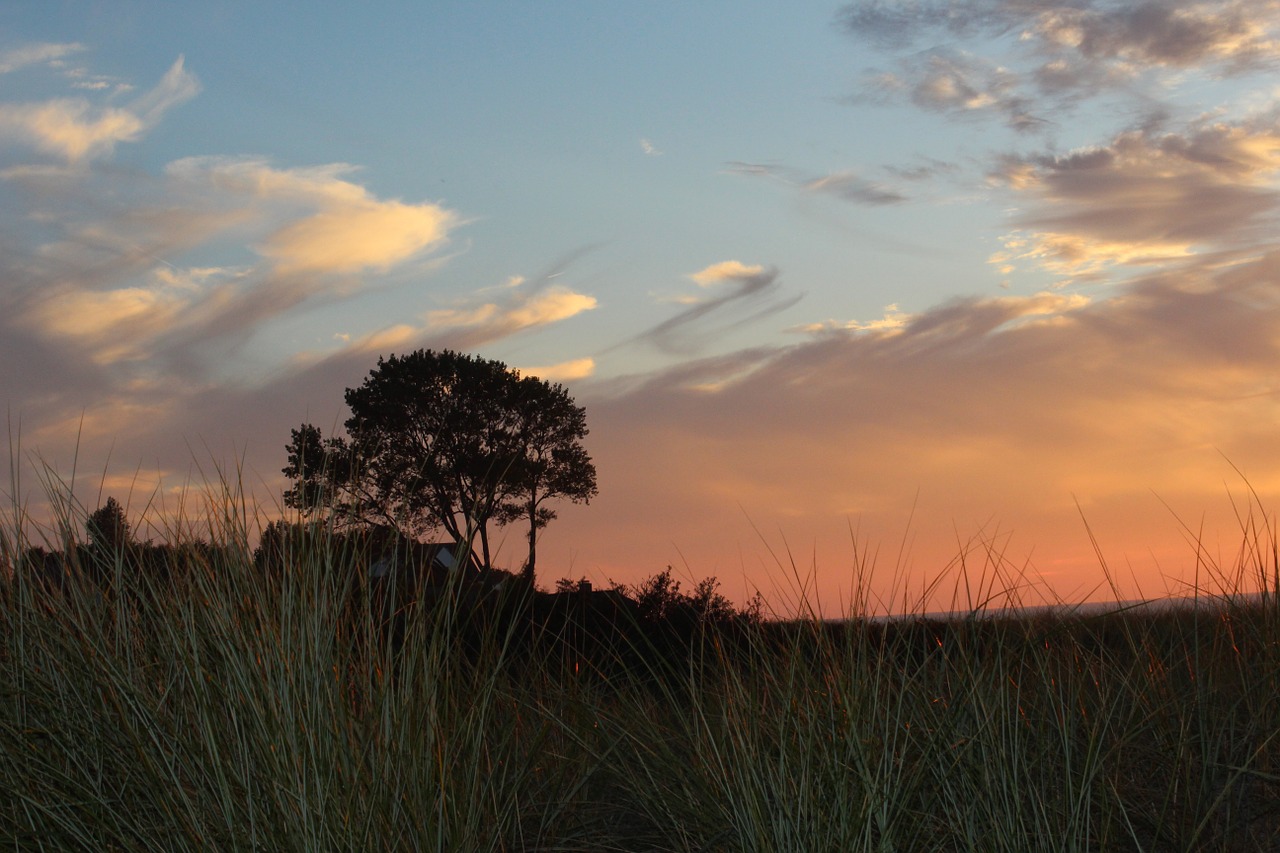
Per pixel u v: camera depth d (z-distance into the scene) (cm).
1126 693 386
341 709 311
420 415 2259
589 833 362
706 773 349
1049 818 321
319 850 274
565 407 2344
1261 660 376
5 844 285
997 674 364
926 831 326
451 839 304
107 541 381
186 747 296
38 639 338
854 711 331
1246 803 325
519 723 422
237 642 314
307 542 362
